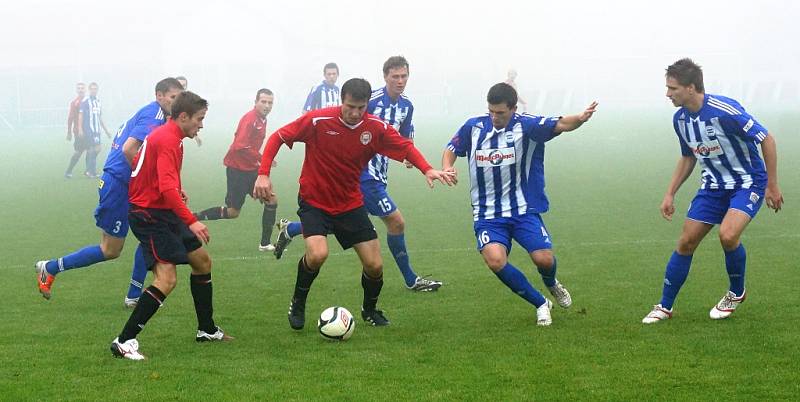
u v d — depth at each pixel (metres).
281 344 13.48
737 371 11.46
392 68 18.39
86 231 26.44
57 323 15.02
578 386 10.98
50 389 11.16
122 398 10.77
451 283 18.27
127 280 19.03
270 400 10.63
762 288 16.66
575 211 28.19
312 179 14.25
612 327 14.04
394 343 13.40
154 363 12.39
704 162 14.32
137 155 13.10
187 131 12.98
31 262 21.36
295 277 19.08
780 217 25.48
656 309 14.46
